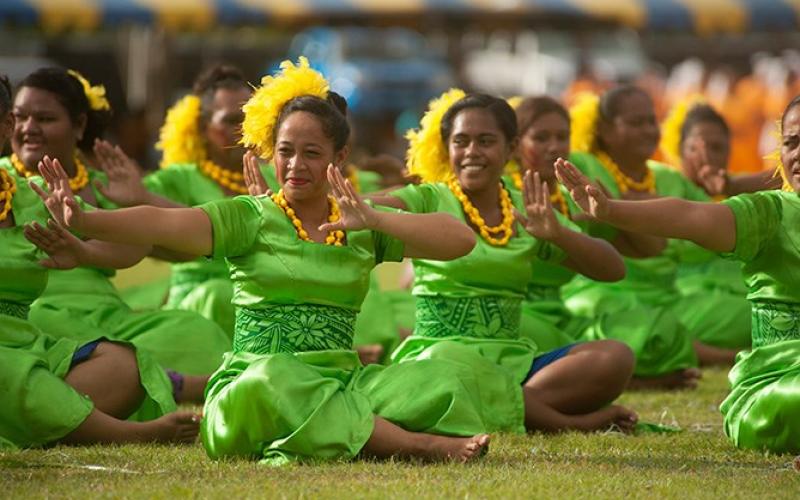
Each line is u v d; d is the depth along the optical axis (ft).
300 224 51.26
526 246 61.05
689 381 77.05
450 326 60.44
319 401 48.93
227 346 70.03
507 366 60.39
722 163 91.35
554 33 221.05
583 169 81.05
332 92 59.11
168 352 67.87
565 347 62.03
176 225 49.37
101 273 69.21
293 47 234.99
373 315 78.02
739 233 53.42
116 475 46.24
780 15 206.80
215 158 77.66
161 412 57.36
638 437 58.13
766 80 186.60
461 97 62.54
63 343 57.52
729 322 91.15
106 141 66.44
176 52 230.07
